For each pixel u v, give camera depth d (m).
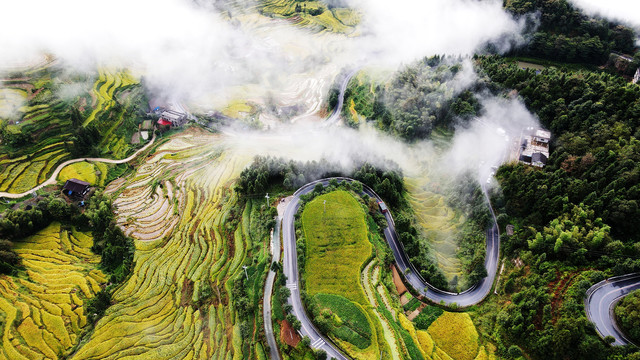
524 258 94.94
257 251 103.94
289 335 81.25
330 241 98.81
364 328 79.62
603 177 97.81
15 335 89.75
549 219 100.50
